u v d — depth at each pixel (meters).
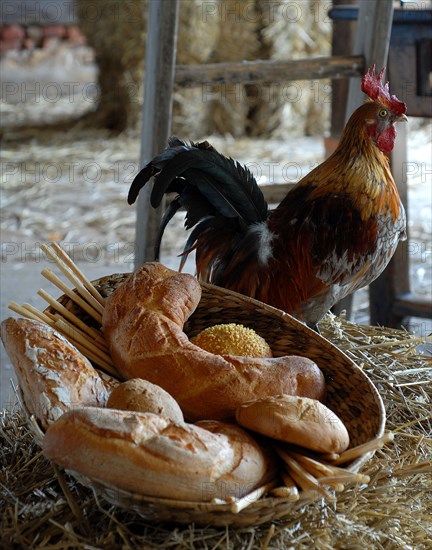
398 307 2.96
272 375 1.39
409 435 1.57
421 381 1.79
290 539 1.27
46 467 1.45
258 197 2.03
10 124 6.82
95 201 4.95
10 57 9.04
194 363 1.40
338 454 1.27
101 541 1.24
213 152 1.92
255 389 1.38
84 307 1.63
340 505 1.35
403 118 1.92
